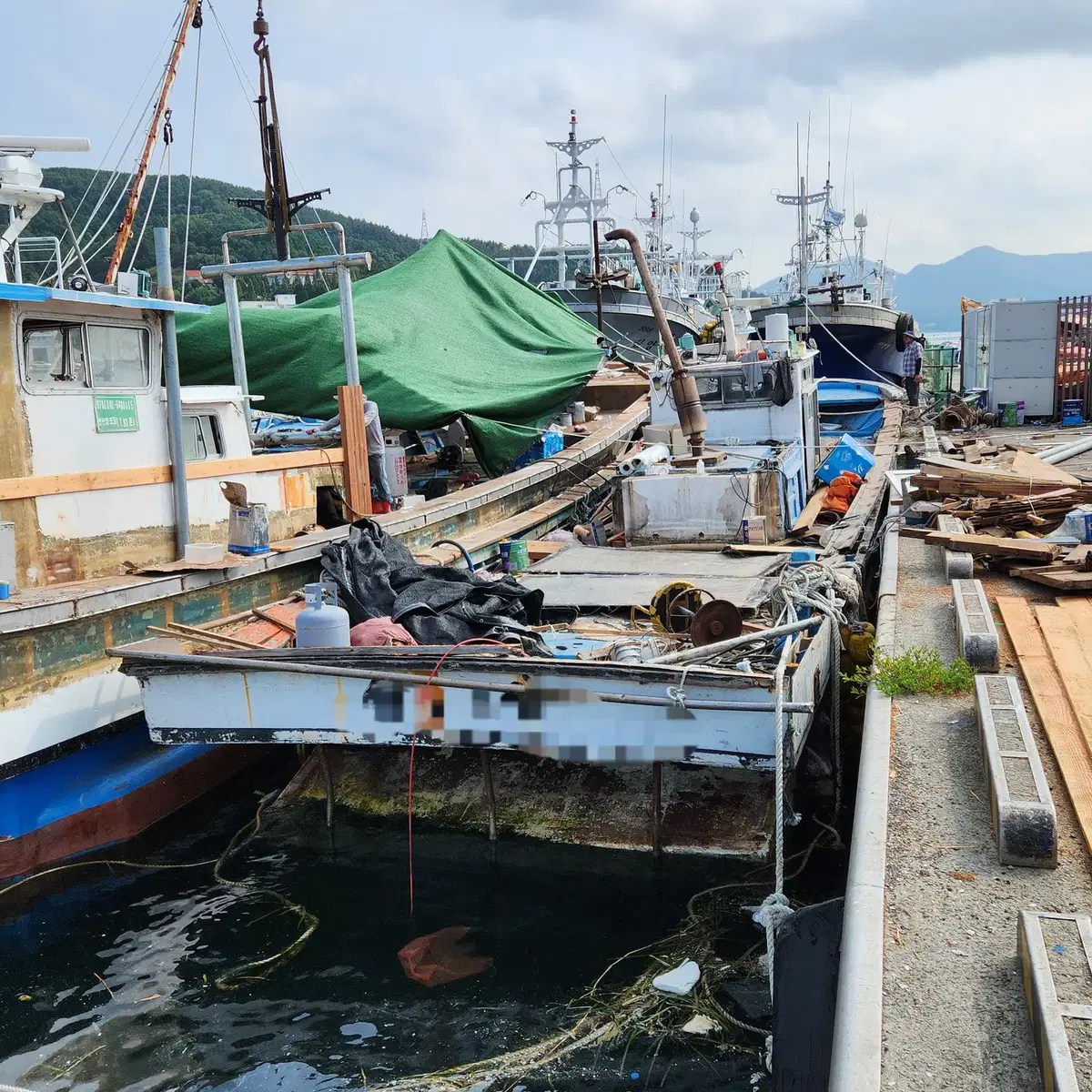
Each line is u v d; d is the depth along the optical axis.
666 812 7.08
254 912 6.27
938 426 20.72
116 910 6.33
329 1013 5.21
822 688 6.97
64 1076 4.78
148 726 6.94
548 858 6.79
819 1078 3.72
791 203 35.78
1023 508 9.24
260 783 8.31
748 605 7.85
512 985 5.41
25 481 7.04
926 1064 2.76
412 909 6.23
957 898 3.53
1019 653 5.80
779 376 13.05
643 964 5.56
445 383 13.15
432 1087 4.62
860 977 3.07
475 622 7.53
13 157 7.11
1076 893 3.52
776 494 10.84
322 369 12.81
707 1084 4.59
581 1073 4.69
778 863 5.00
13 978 5.59
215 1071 4.79
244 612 8.18
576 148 28.02
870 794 4.25
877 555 11.00
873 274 37.31
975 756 4.62
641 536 10.86
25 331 7.15
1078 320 20.14
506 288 16.97
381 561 8.03
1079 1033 2.62
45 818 6.82
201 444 9.10
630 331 27.16
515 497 12.93
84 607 6.83
